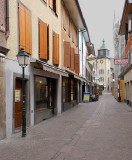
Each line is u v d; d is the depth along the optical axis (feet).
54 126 33.04
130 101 68.44
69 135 26.32
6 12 25.21
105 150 19.53
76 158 17.26
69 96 64.75
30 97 33.27
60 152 19.03
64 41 55.01
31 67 33.73
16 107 29.73
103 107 67.41
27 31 31.53
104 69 281.13
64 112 53.83
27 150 19.74
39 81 39.27
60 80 52.60
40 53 37.06
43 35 38.24
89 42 107.65
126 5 55.21
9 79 26.22
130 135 26.00
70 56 59.26
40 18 38.09
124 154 18.26
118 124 34.42
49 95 45.42
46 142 22.79
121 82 94.84
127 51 75.10
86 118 42.11
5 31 25.03
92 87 157.17
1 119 23.98
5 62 25.29
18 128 29.76
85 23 78.02
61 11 53.88
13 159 17.19
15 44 27.96
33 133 27.61
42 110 39.91
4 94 24.81
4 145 21.56
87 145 21.43
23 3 30.81
